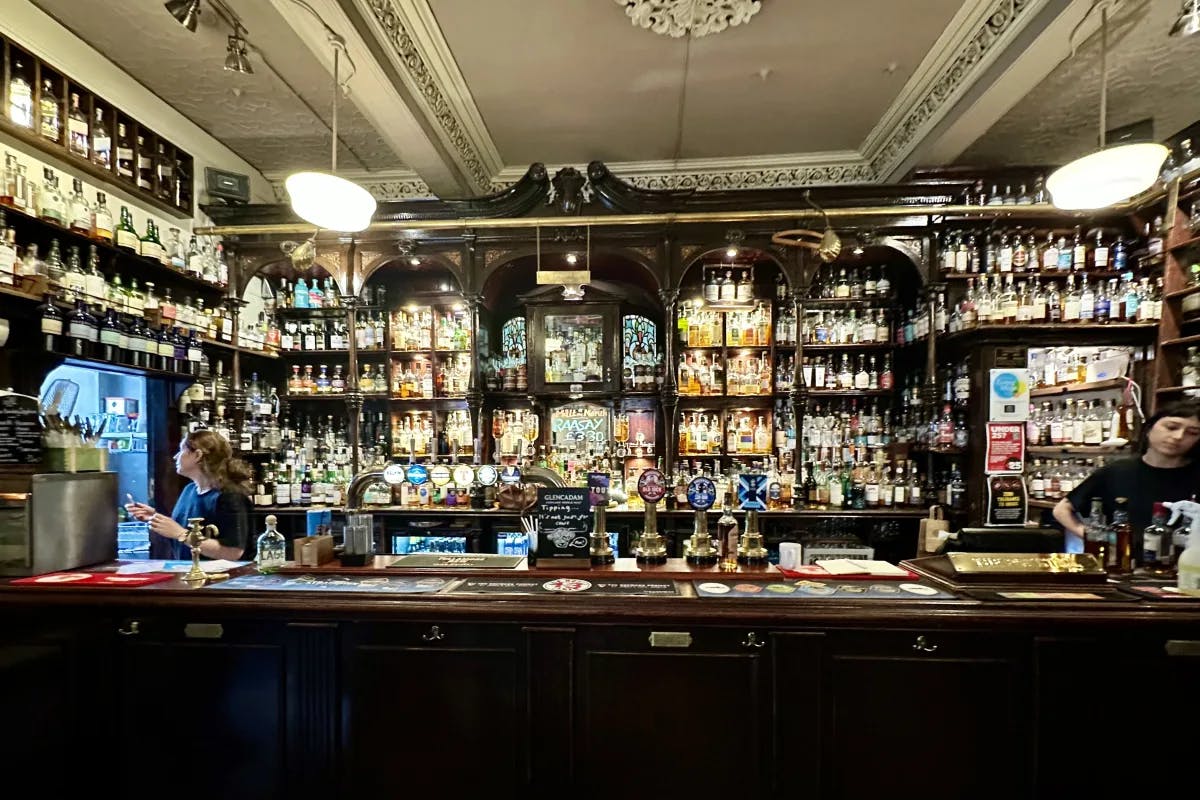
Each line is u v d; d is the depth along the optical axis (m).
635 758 1.80
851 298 4.18
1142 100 3.43
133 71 3.30
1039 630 1.71
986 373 3.61
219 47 3.08
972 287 3.79
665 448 4.05
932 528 2.26
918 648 1.75
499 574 2.09
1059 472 3.72
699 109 3.78
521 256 4.01
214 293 3.93
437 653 1.85
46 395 2.66
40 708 1.90
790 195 3.81
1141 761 1.69
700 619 1.78
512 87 3.50
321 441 4.55
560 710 1.81
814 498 4.05
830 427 4.30
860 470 4.10
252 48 3.04
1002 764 1.73
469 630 1.85
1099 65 3.07
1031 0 2.61
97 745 1.90
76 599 1.88
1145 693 1.69
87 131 2.98
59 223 2.71
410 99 3.25
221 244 4.00
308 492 4.30
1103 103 2.50
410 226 3.83
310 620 1.87
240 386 4.03
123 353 2.91
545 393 4.34
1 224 2.43
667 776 1.80
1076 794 1.70
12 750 1.90
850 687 1.76
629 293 4.61
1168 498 2.29
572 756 1.81
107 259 3.11
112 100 3.22
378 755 1.85
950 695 1.74
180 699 1.89
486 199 3.93
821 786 1.76
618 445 4.44
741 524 3.93
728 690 1.79
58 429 2.29
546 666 1.81
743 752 1.78
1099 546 2.01
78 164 2.91
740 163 4.55
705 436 4.39
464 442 4.45
